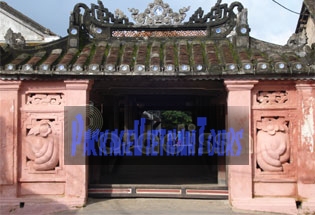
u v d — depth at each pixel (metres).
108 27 8.88
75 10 8.63
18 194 7.84
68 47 8.38
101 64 7.55
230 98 7.71
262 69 7.27
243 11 8.39
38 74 7.42
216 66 7.32
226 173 8.57
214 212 7.45
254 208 7.53
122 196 8.41
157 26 8.88
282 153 7.72
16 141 7.80
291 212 7.48
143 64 7.39
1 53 7.52
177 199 8.37
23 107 7.91
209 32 8.84
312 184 7.60
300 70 7.25
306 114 7.62
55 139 7.91
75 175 7.79
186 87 8.76
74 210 7.60
